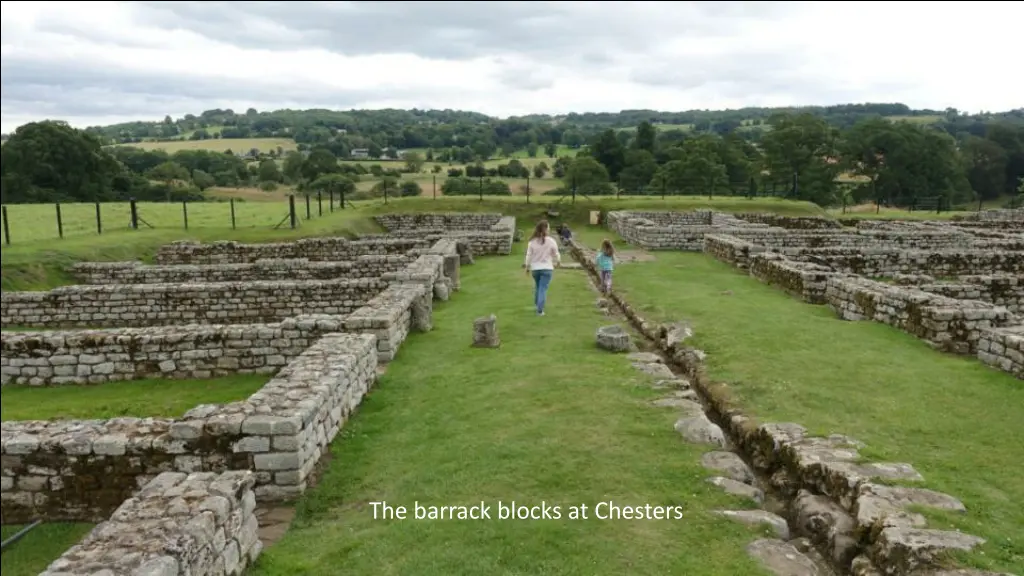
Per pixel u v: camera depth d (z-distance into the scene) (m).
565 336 12.95
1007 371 10.16
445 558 5.47
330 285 19.16
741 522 5.89
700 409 8.52
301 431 7.12
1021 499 6.05
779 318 14.10
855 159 76.12
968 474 6.57
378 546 5.80
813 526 5.97
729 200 46.50
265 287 19.17
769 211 42.44
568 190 58.12
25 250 23.06
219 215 37.19
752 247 21.70
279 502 7.01
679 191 65.06
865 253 22.05
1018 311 17.25
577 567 5.26
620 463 7.03
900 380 9.72
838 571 5.45
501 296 17.94
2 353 12.87
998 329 10.77
